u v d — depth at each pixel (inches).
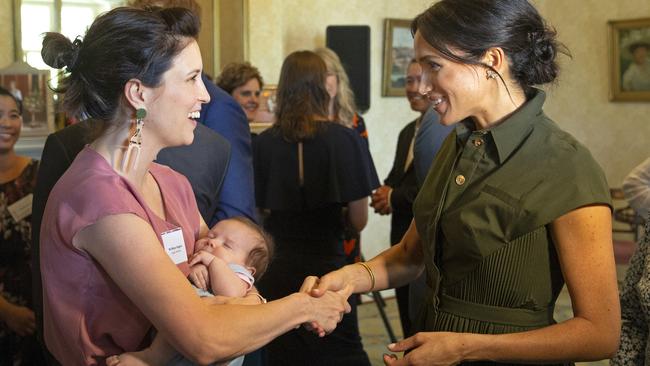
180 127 66.2
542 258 69.9
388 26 265.4
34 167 128.5
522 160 71.2
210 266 76.2
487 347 69.4
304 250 134.8
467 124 77.3
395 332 228.4
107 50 63.5
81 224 61.8
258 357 97.9
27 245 125.5
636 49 259.3
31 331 122.4
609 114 271.3
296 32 251.6
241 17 233.0
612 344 67.3
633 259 81.8
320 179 134.6
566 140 71.6
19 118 127.1
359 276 84.9
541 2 286.7
